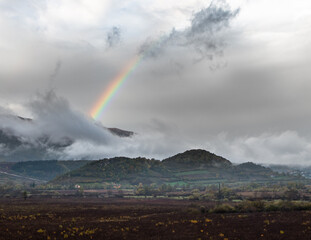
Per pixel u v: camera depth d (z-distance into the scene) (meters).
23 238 69.94
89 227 90.00
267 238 68.75
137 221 107.38
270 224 90.38
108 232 79.12
